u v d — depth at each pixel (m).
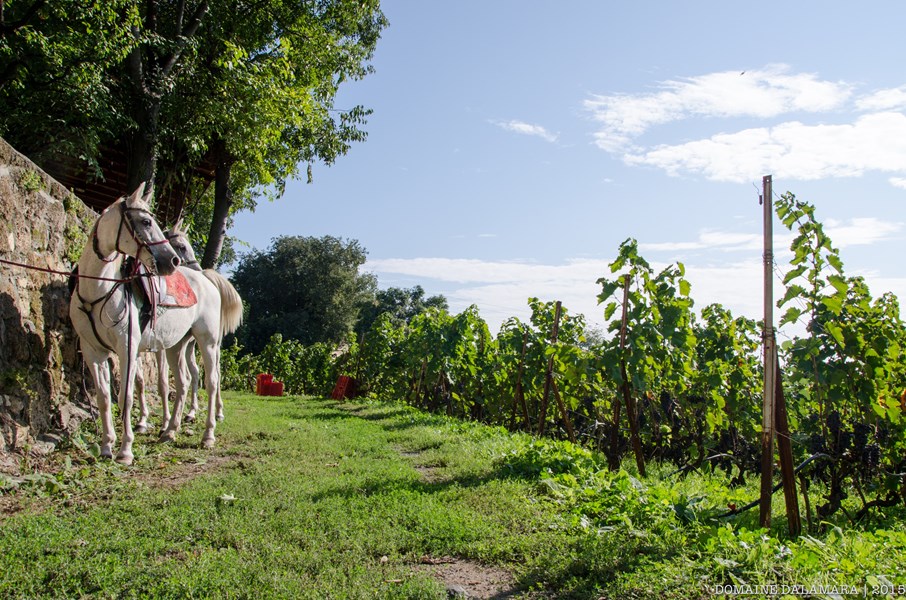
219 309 9.86
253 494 6.48
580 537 5.32
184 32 17.94
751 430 10.70
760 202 5.79
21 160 8.08
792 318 7.15
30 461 7.21
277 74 19.33
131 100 16.45
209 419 9.30
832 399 7.21
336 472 7.73
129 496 6.31
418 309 69.31
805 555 4.48
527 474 7.87
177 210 21.23
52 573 4.41
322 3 21.45
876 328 7.70
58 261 8.74
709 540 4.91
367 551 5.09
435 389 18.92
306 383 30.02
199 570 4.45
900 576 4.16
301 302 58.25
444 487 7.18
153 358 12.80
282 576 4.43
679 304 8.97
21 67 14.09
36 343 7.98
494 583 4.59
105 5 13.31
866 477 7.94
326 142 23.14
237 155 18.67
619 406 9.48
